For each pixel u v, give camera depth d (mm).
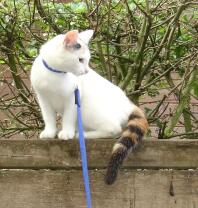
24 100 3342
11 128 3312
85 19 3248
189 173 2230
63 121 2256
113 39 3322
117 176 2176
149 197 2225
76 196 2225
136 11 3359
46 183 2229
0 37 3270
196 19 3426
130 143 2154
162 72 3307
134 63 3115
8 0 3316
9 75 4020
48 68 2148
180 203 2223
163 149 2229
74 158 2223
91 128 2305
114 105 2295
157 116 3342
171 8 3100
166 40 3146
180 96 3055
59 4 3391
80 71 2166
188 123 3467
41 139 2232
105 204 2221
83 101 2270
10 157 2229
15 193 2227
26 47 3590
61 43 2117
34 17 3211
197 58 3018
